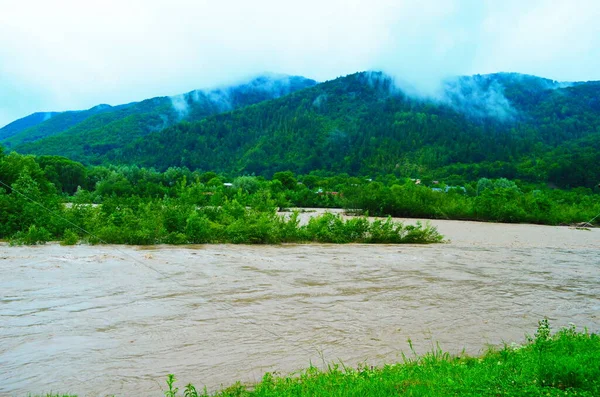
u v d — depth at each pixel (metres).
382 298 11.52
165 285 12.18
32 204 20.81
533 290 13.10
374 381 5.44
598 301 11.98
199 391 6.00
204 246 20.45
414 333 8.81
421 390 5.06
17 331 8.27
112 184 62.59
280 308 10.29
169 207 22.02
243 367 6.91
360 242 24.28
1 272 13.30
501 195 44.97
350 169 183.62
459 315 10.18
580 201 65.00
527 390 4.86
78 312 9.50
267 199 28.28
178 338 8.11
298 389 5.39
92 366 6.81
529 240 27.80
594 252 22.39
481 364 6.30
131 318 9.20
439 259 18.58
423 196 46.66
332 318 9.62
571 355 6.15
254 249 20.11
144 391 6.02
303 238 23.72
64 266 14.40
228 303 10.55
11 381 6.27
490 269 16.48
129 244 20.16
